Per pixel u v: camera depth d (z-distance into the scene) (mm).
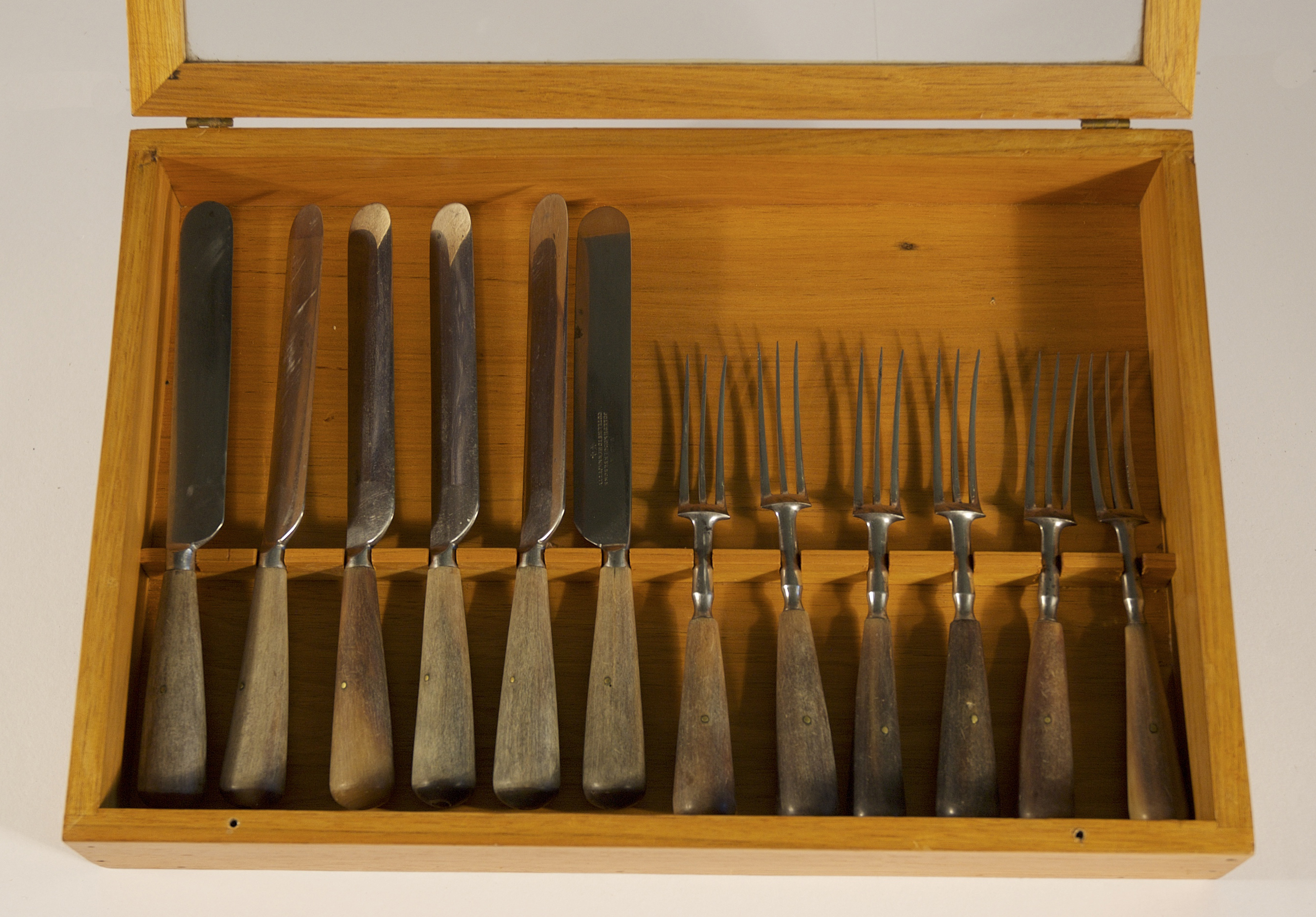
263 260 932
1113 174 905
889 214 947
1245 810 720
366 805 757
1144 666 795
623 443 846
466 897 871
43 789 901
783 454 859
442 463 850
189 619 793
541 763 753
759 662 831
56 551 978
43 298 1055
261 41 893
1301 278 1067
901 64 900
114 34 1162
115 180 1104
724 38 904
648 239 940
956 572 819
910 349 915
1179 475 824
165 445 875
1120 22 895
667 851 716
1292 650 955
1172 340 852
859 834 708
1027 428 894
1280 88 1137
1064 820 712
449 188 924
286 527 817
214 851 740
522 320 921
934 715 820
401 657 831
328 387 901
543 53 899
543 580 801
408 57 896
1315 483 1005
